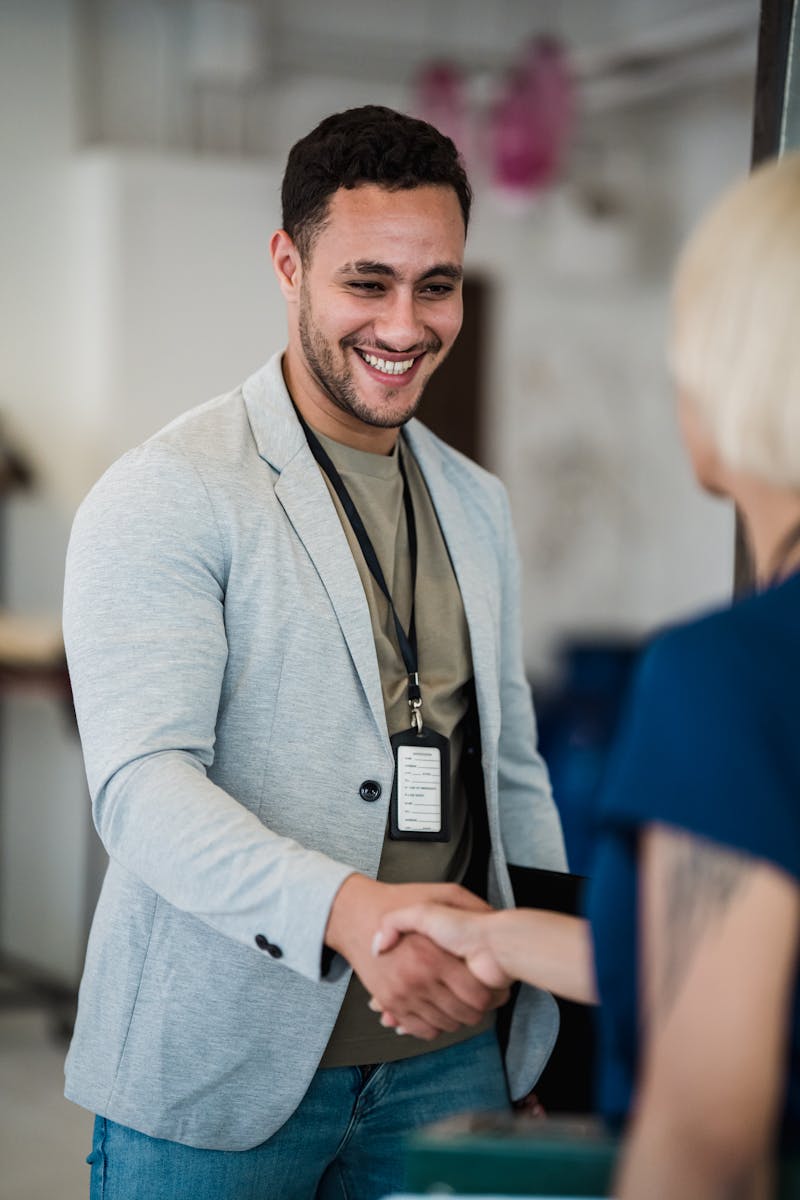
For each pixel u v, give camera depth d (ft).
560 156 22.68
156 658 5.84
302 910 5.38
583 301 25.59
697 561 26.94
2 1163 13.29
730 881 3.38
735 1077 3.29
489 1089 6.93
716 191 25.79
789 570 3.81
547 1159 3.84
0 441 18.79
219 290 19.70
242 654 6.16
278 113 22.22
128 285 19.08
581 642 24.63
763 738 3.43
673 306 3.97
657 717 3.57
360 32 22.97
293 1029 6.15
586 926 5.22
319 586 6.28
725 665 3.51
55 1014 17.49
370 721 6.31
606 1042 3.95
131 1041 6.17
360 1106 6.50
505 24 24.06
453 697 6.86
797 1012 3.53
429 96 21.40
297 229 6.40
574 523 26.02
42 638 17.10
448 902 5.50
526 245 24.95
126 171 18.90
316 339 6.40
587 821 20.98
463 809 6.95
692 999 3.37
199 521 6.07
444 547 7.01
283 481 6.37
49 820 19.30
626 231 24.56
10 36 18.95
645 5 24.11
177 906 5.63
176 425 6.45
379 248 6.17
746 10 21.01
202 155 20.86
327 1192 6.80
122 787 5.70
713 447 3.88
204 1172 6.20
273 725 6.15
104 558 5.98
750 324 3.67
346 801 6.24
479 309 24.67
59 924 19.26
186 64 20.51
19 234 19.12
